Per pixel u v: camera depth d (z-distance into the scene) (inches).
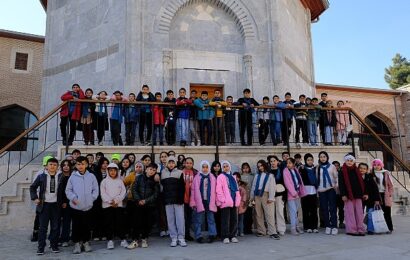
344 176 298.7
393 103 890.7
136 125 384.5
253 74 472.4
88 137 358.0
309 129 404.8
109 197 249.4
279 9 519.2
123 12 453.1
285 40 530.3
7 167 374.9
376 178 311.6
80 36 506.3
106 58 463.2
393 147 883.4
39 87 722.8
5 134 698.8
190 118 374.3
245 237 290.5
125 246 249.8
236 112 432.5
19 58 719.1
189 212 284.5
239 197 277.7
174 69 453.7
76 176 242.4
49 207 237.9
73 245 260.7
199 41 472.7
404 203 408.8
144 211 252.5
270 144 430.9
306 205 309.3
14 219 326.3
